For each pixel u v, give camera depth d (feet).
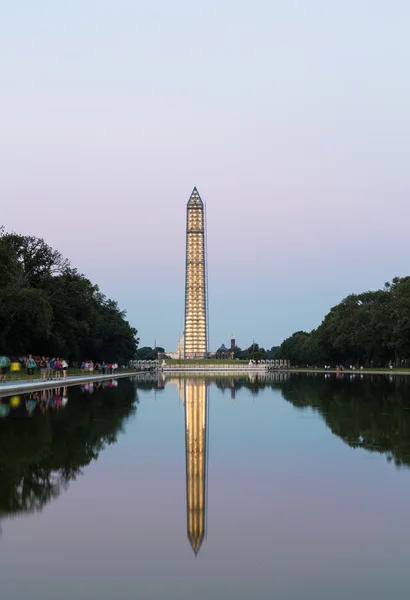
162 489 47.83
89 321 388.78
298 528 37.73
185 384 254.88
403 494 45.78
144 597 27.68
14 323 273.54
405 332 403.54
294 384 243.40
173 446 69.67
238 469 55.83
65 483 49.90
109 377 343.87
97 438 76.07
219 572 30.66
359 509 41.81
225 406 127.44
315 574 30.40
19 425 89.61
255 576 30.19
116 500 44.47
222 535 36.37
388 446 68.59
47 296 327.06
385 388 196.54
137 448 68.18
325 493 46.32
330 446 68.95
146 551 33.71
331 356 610.65
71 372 341.21
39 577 30.07
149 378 358.64
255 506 42.75
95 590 28.50
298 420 96.58
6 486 48.83
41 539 35.70
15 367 240.53
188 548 34.12
